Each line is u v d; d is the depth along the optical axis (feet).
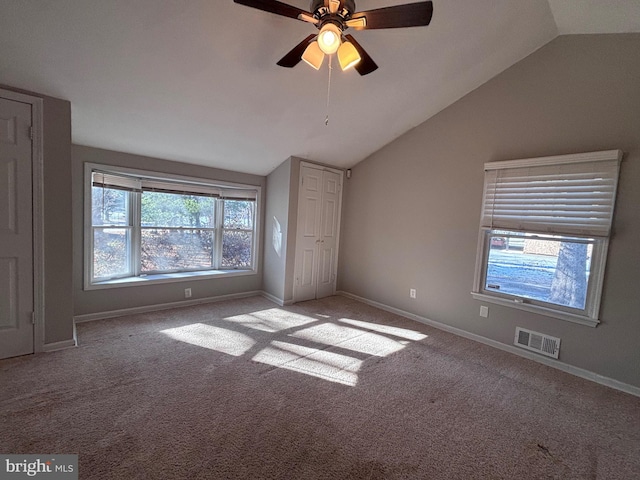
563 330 8.71
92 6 5.98
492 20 7.79
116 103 8.45
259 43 7.39
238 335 9.93
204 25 6.75
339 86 9.41
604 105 7.97
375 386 7.36
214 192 13.53
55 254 8.12
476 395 7.22
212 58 7.57
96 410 5.89
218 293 13.67
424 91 10.27
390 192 13.48
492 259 10.33
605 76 7.95
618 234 7.80
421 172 12.26
